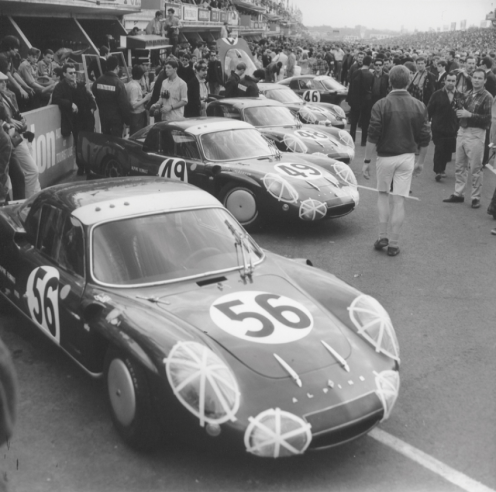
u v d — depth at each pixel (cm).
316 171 778
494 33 15088
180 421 306
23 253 452
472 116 867
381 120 666
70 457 334
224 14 3853
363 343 358
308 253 696
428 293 590
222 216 441
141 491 309
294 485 314
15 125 709
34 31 1780
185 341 321
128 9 1905
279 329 348
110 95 1016
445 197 972
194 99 1221
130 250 393
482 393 412
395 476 323
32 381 412
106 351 363
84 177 1002
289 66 2430
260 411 299
